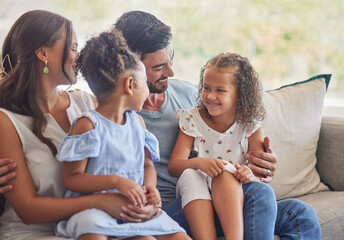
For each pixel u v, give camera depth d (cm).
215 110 158
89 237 112
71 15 326
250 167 158
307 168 196
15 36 130
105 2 335
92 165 125
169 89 176
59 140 132
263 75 354
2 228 128
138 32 153
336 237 165
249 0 353
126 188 118
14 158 124
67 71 132
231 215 133
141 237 121
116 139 128
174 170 157
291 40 345
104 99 129
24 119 129
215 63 160
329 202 176
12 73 131
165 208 152
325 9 329
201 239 134
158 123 167
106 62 125
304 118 196
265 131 185
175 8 352
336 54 328
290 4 342
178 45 355
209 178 145
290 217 149
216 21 356
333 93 327
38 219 120
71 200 120
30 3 305
